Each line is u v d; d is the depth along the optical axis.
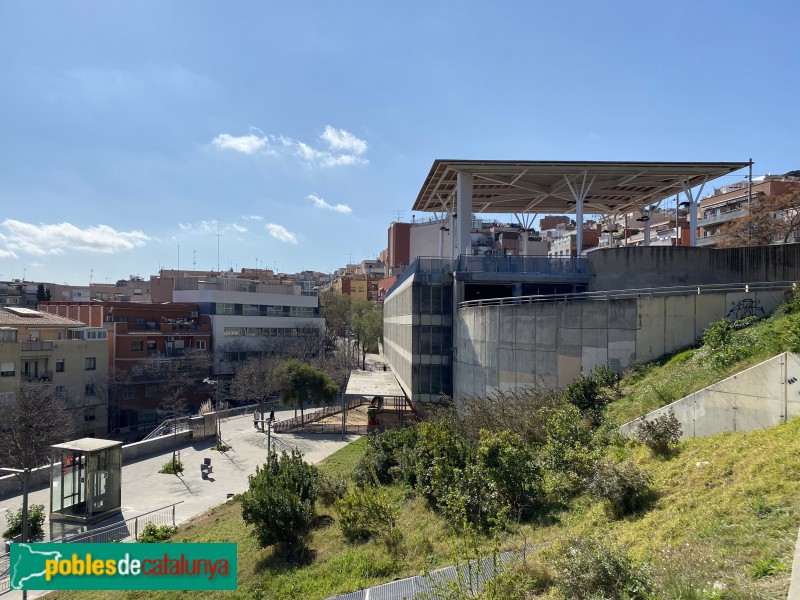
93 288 104.62
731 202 57.09
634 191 39.38
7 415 36.06
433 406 28.45
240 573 12.19
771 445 9.02
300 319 75.25
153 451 33.75
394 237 89.62
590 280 29.31
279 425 41.72
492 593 6.50
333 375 58.06
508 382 23.39
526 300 27.28
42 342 44.53
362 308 84.50
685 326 17.11
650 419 12.87
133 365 55.97
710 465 9.33
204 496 24.86
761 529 6.65
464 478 11.47
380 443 18.70
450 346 31.94
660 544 7.25
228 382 59.91
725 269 25.05
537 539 9.20
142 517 21.22
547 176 34.09
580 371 19.33
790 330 11.37
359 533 12.35
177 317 62.88
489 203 44.91
